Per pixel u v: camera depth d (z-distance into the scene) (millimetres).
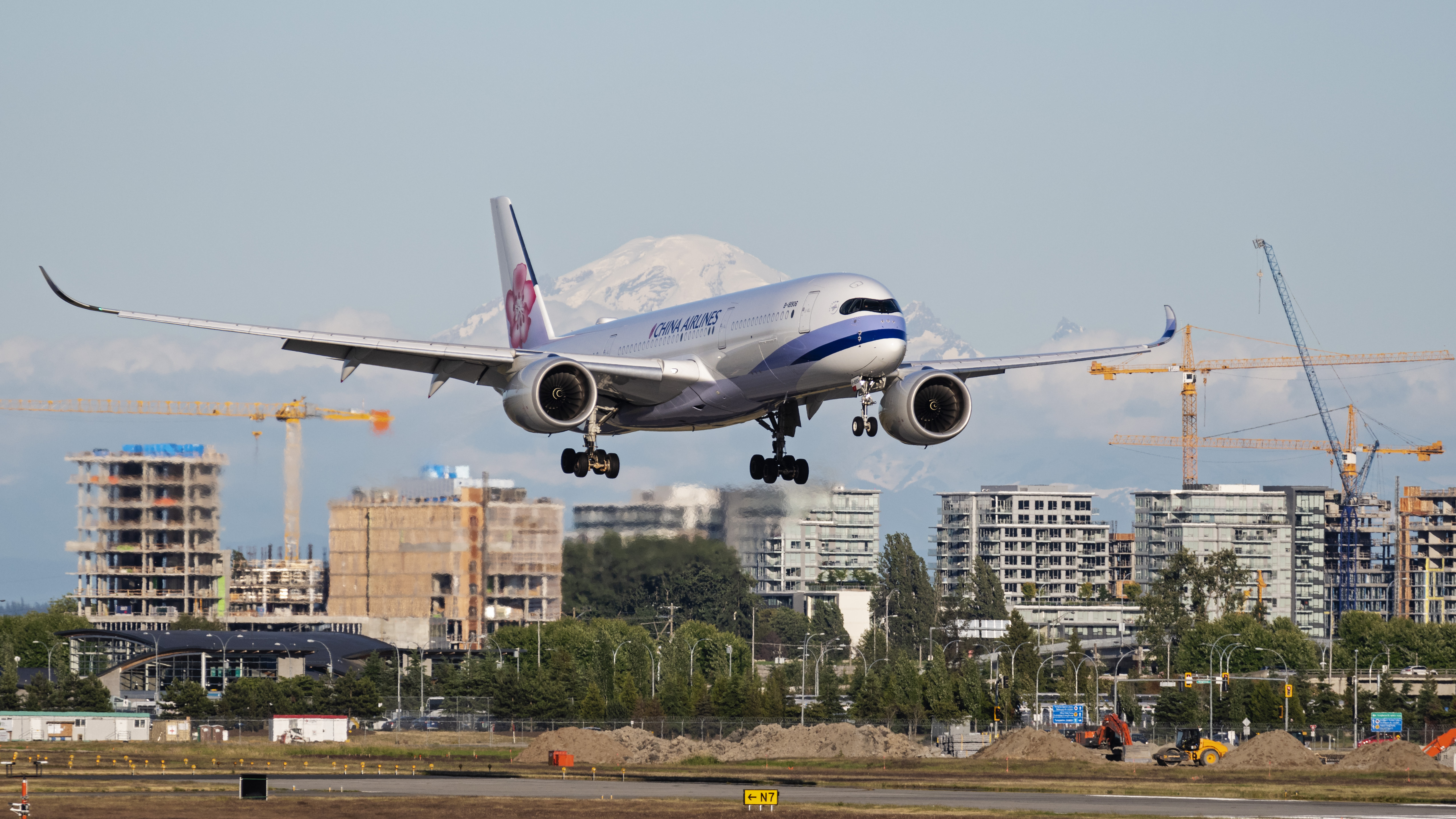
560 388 98500
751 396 98312
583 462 104312
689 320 103250
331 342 99062
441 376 107438
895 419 94688
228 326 97125
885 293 93500
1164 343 109438
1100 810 114500
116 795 113250
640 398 102500
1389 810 118625
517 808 106938
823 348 92625
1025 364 105062
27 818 93812
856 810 109438
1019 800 123750
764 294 97875
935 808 113750
